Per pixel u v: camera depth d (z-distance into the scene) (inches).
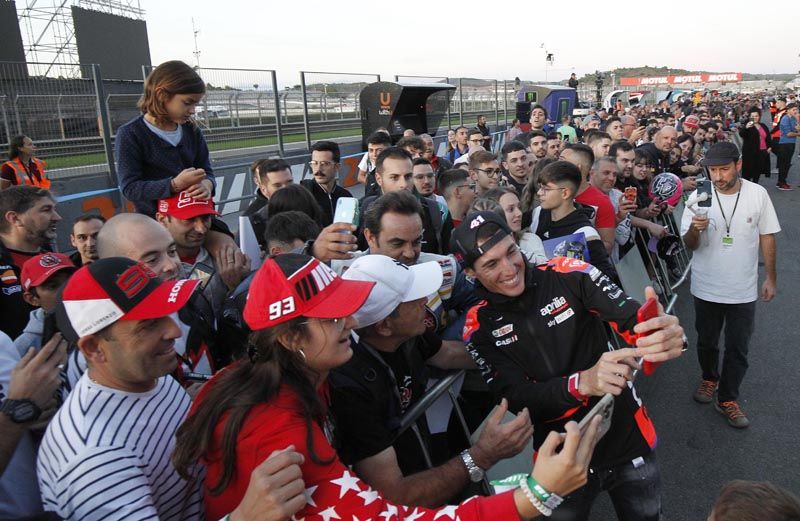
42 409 58.5
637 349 70.7
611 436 85.0
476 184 206.8
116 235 82.5
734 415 155.2
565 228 150.7
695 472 136.4
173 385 65.6
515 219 141.6
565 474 48.1
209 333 92.9
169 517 60.4
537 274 86.8
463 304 120.3
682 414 163.8
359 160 454.0
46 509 55.6
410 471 84.8
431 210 155.3
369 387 71.1
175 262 86.7
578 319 84.9
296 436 48.2
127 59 884.0
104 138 279.3
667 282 232.5
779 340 210.2
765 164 533.3
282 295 51.8
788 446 144.6
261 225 143.3
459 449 103.3
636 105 1295.5
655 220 252.4
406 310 76.7
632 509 86.8
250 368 53.2
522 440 74.3
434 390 90.6
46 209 124.8
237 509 44.7
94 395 56.6
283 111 408.8
